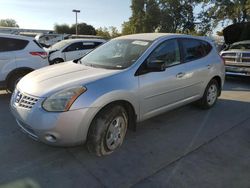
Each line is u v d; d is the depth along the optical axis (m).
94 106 3.27
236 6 23.12
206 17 28.84
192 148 3.94
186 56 4.95
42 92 3.30
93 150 3.46
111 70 3.83
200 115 5.45
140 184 3.04
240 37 13.35
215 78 5.84
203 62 5.32
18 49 6.45
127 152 3.75
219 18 26.19
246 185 3.05
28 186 2.93
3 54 6.19
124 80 3.69
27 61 6.51
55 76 3.71
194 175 3.23
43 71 4.10
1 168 3.26
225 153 3.81
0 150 3.70
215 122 5.07
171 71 4.46
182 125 4.86
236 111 5.81
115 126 3.61
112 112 3.50
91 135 3.39
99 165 3.40
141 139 4.20
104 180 3.09
